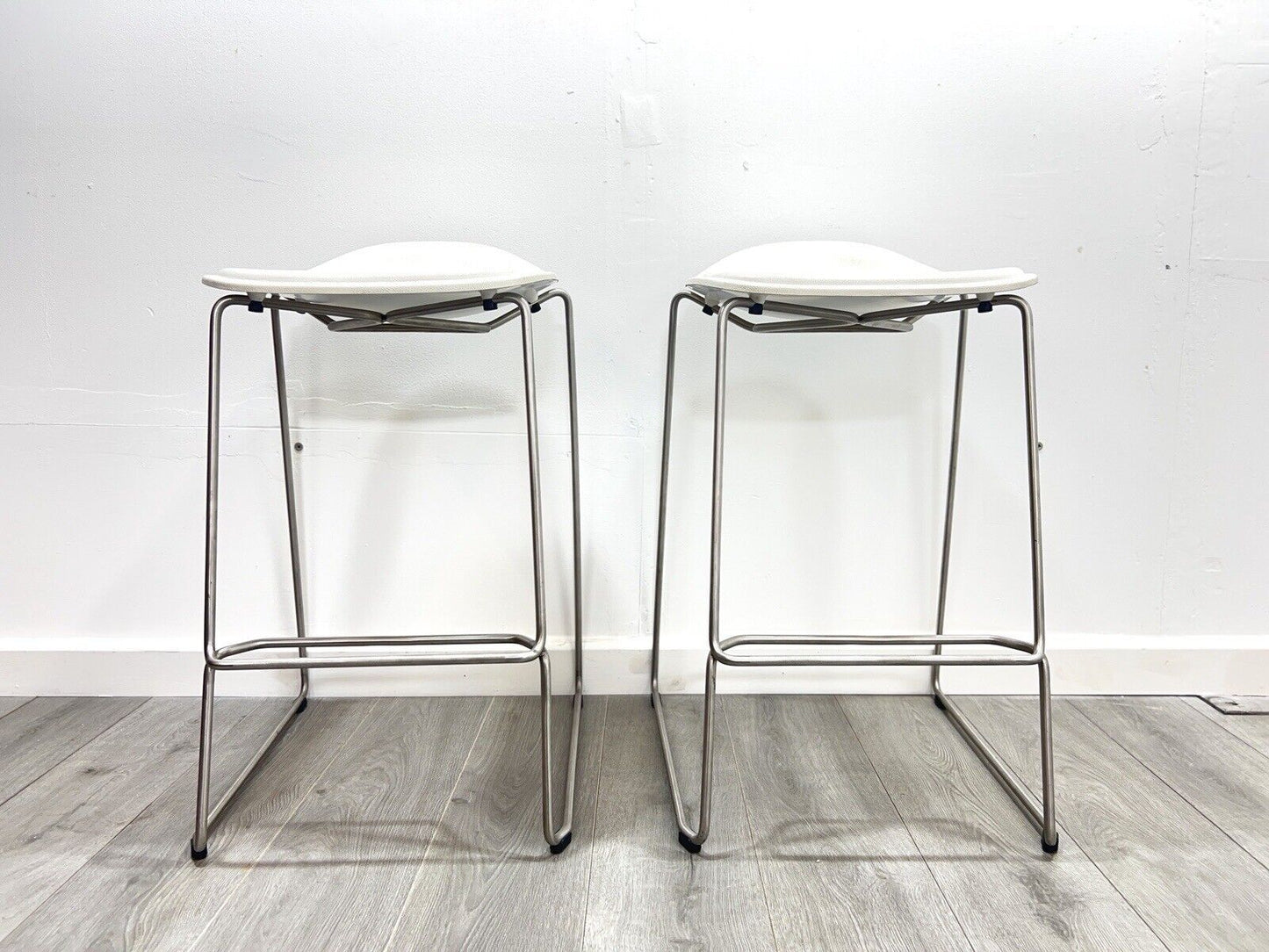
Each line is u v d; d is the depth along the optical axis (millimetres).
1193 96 1125
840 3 1112
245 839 838
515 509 1191
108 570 1194
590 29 1110
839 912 726
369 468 1181
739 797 925
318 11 1105
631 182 1137
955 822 876
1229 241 1147
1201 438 1184
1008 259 1152
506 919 713
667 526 1197
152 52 1109
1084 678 1210
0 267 1138
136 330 1154
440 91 1122
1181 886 767
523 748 1042
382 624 1210
